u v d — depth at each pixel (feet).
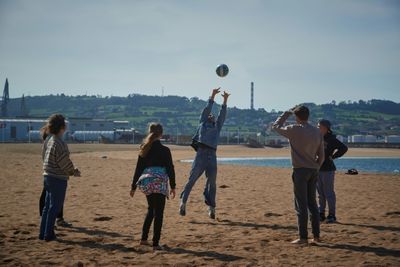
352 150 347.15
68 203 34.83
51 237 21.81
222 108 29.22
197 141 28.40
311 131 21.25
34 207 32.37
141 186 20.11
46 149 22.09
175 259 18.54
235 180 56.03
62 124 21.84
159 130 20.56
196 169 28.07
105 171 68.74
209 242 21.80
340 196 40.34
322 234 23.61
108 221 27.53
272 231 24.54
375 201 36.96
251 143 346.33
